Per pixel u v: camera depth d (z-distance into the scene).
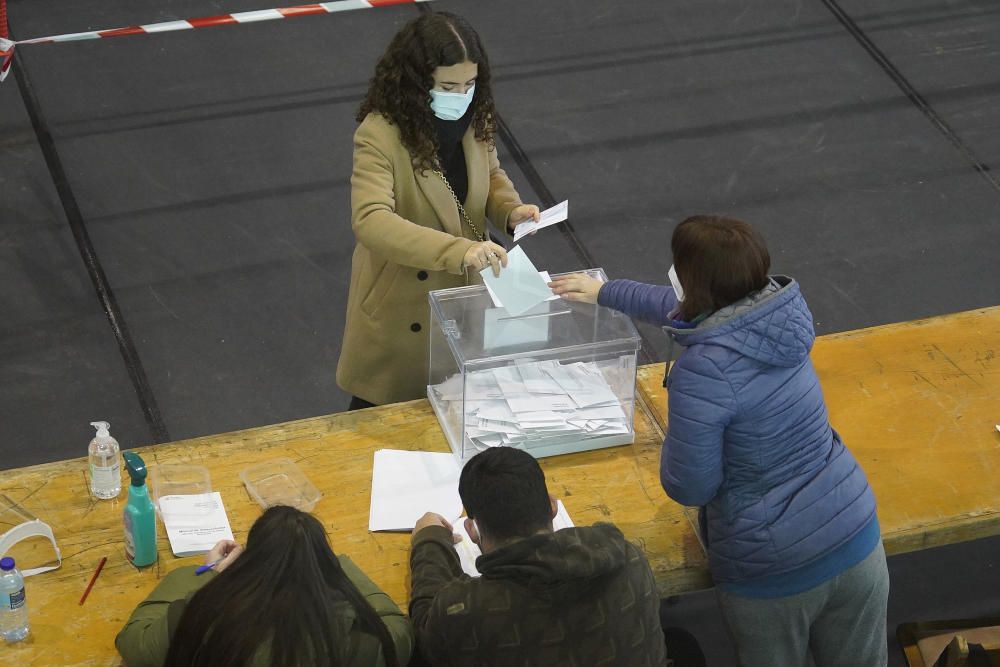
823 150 17.31
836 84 18.80
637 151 17.19
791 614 7.68
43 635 7.29
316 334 13.91
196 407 12.88
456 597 6.49
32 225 15.29
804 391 7.37
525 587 6.32
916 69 19.25
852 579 7.64
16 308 14.01
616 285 8.76
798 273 15.00
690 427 7.08
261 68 18.69
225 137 17.09
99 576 7.73
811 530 7.46
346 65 18.88
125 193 15.95
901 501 8.66
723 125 17.80
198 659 5.95
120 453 8.70
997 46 19.86
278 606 5.95
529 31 20.00
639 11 20.66
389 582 7.84
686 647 10.53
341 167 16.67
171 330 13.83
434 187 9.38
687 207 16.12
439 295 9.02
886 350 10.24
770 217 15.97
